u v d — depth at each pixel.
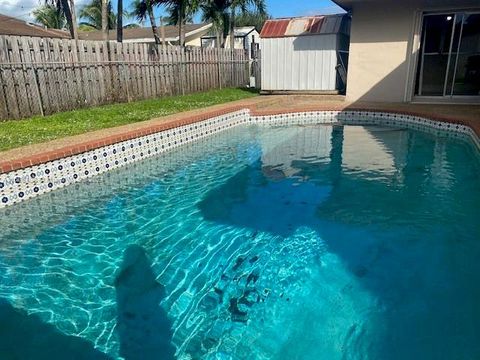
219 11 18.53
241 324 3.08
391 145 8.41
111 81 11.28
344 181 6.29
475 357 2.66
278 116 11.22
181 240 4.46
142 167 7.11
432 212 4.98
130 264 3.96
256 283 3.62
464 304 3.21
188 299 3.40
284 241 4.39
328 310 3.21
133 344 2.86
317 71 14.60
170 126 8.02
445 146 8.15
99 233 4.64
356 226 4.69
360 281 3.59
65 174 5.93
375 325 3.02
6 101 8.41
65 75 9.79
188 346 2.86
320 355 2.76
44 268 3.90
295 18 15.20
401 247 4.15
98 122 8.38
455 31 11.49
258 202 5.54
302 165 7.20
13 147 6.14
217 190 6.03
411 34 11.80
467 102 11.73
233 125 10.55
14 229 4.73
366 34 12.40
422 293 3.37
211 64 16.34
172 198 5.72
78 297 3.43
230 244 4.36
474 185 5.91
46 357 2.75
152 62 12.77
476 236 4.32
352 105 11.80
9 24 19.39
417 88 12.43
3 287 3.58
